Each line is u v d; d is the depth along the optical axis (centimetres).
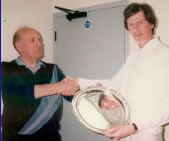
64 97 205
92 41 221
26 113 200
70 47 231
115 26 209
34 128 203
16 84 194
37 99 201
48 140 209
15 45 200
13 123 198
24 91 195
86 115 167
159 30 185
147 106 163
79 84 198
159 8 186
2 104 194
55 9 235
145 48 176
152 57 170
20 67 197
